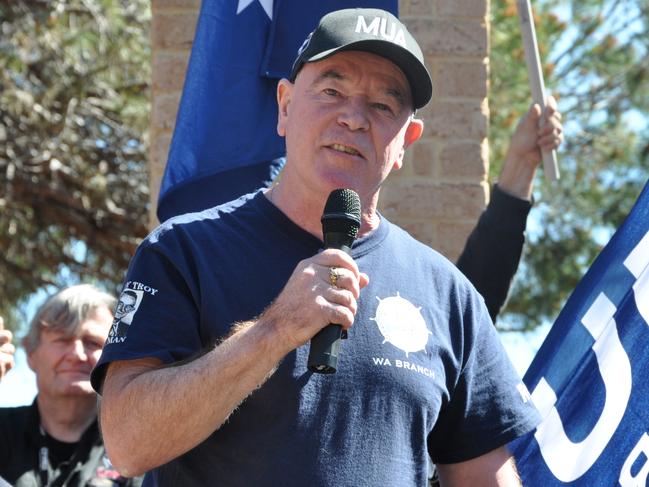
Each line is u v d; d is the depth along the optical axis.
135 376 3.13
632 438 4.17
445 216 6.15
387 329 3.32
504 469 3.57
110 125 11.22
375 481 3.19
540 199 12.14
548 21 11.66
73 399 5.04
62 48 10.92
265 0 5.22
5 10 10.84
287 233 3.40
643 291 4.28
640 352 4.23
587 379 4.27
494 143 10.62
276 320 2.98
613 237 4.38
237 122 5.16
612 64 12.64
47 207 11.19
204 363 3.01
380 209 6.14
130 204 11.21
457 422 3.52
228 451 3.17
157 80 6.24
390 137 3.47
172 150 5.10
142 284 3.28
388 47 3.45
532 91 5.40
